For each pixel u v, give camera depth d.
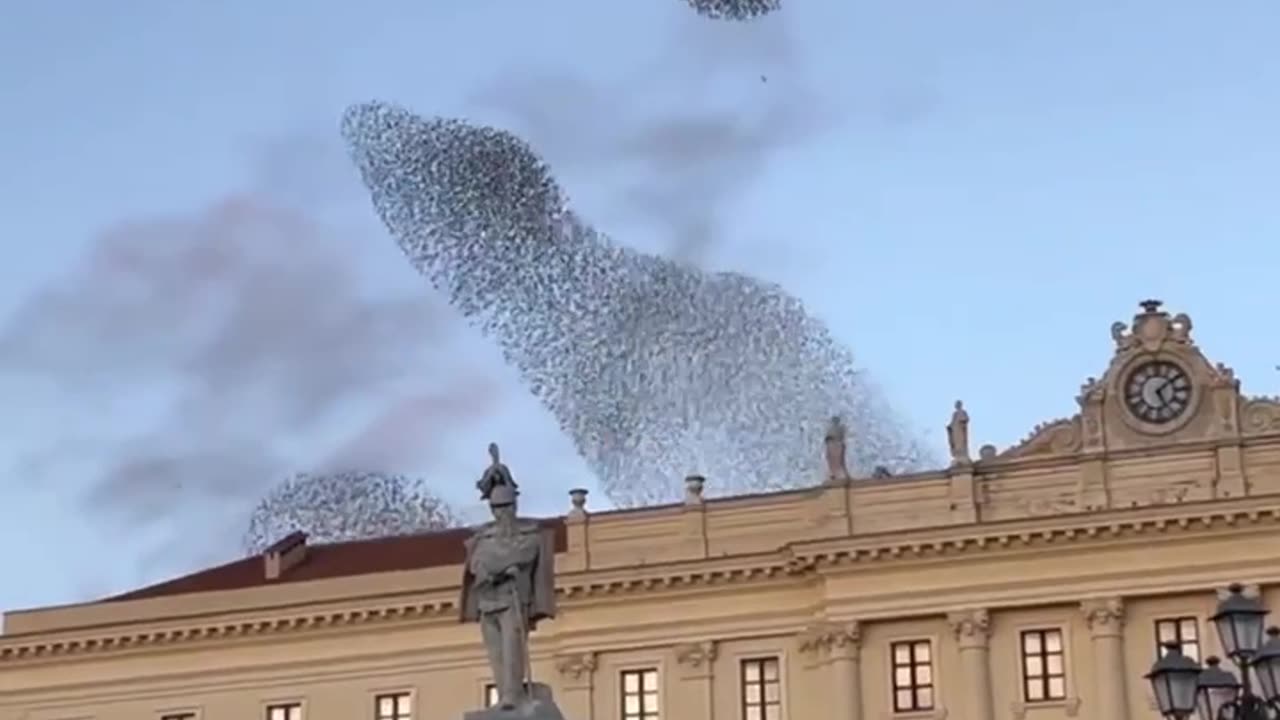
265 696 86.56
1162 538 78.25
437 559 90.56
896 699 79.38
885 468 86.75
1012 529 78.81
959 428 81.12
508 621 35.78
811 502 82.50
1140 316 80.62
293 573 91.25
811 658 81.44
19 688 89.25
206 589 90.62
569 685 83.12
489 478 36.56
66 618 89.00
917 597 79.69
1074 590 78.56
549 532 36.62
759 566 81.81
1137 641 78.25
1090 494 79.31
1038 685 78.62
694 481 84.38
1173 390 79.81
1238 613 34.91
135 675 88.06
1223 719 34.66
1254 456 78.50
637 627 83.00
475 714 35.28
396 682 85.31
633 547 83.88
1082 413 80.44
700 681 82.12
